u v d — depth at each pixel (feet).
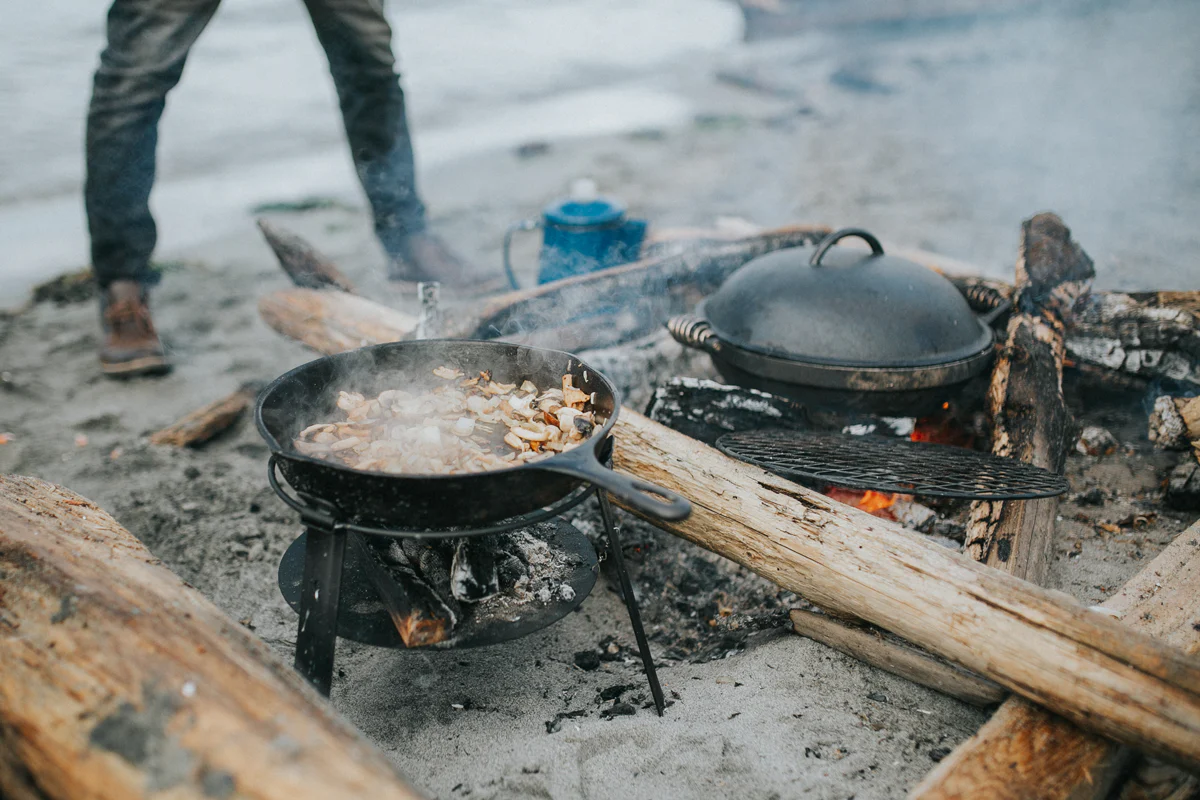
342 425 5.72
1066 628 4.64
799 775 4.92
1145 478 8.13
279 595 7.12
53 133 20.77
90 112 10.15
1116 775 4.56
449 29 39.14
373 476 4.52
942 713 5.37
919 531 7.30
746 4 37.78
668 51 35.83
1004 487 5.91
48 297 13.30
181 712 3.76
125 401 10.63
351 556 6.15
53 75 24.91
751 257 10.40
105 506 8.10
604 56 34.71
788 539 5.86
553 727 5.56
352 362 6.08
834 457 6.59
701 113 25.66
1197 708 4.17
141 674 3.96
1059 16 33.58
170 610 4.50
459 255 14.52
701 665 6.22
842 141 22.17
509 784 5.02
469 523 4.81
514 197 17.89
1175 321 8.60
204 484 8.65
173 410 10.49
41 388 10.81
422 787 5.08
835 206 16.83
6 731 3.91
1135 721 4.27
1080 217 15.69
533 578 5.95
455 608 5.48
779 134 23.11
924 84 27.71
